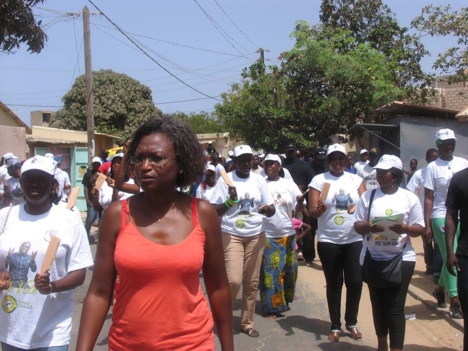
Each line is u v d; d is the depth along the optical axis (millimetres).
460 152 15172
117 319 2684
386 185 5094
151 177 2701
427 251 8703
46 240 3543
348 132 18203
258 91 19406
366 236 5137
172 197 2811
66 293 3590
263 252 6453
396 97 17766
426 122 15234
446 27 14438
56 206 3703
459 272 4863
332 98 17469
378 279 5008
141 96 35125
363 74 17391
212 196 6402
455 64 14648
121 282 2668
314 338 6215
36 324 3477
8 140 16578
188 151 2824
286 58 18250
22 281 3488
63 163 20500
